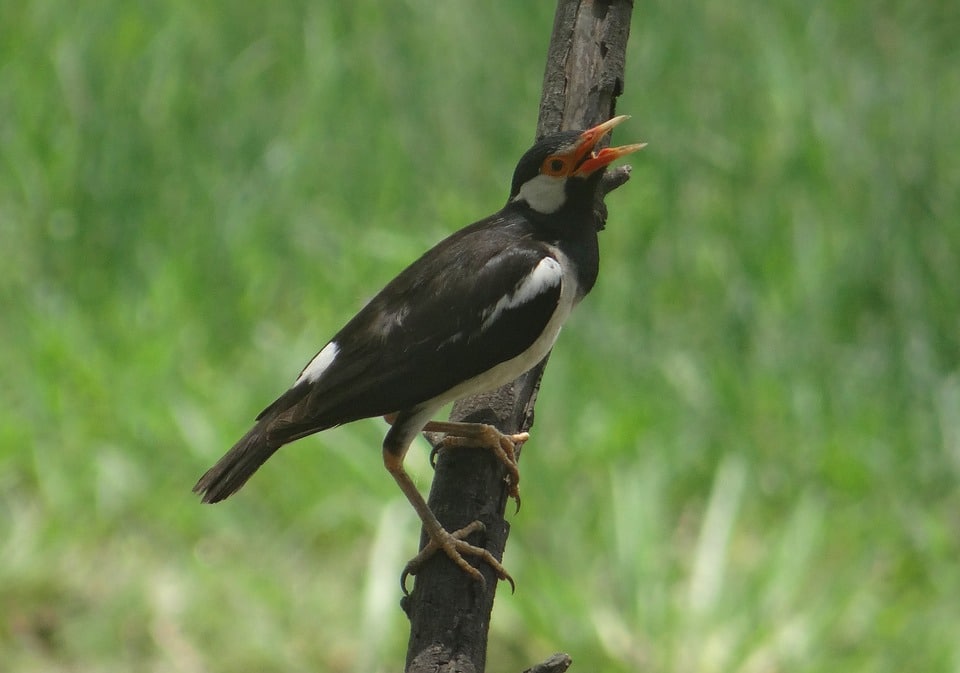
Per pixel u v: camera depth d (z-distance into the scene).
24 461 11.42
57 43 15.08
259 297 13.34
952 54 16.67
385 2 16.22
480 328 6.99
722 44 15.91
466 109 15.32
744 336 12.82
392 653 10.14
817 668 10.09
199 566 10.71
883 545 11.20
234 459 6.91
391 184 14.52
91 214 13.55
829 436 12.00
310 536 11.16
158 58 15.05
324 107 15.04
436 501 6.90
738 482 11.38
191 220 13.65
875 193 13.88
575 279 7.30
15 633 10.11
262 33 15.95
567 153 7.21
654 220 13.98
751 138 14.92
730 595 10.55
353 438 11.53
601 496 11.35
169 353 12.25
